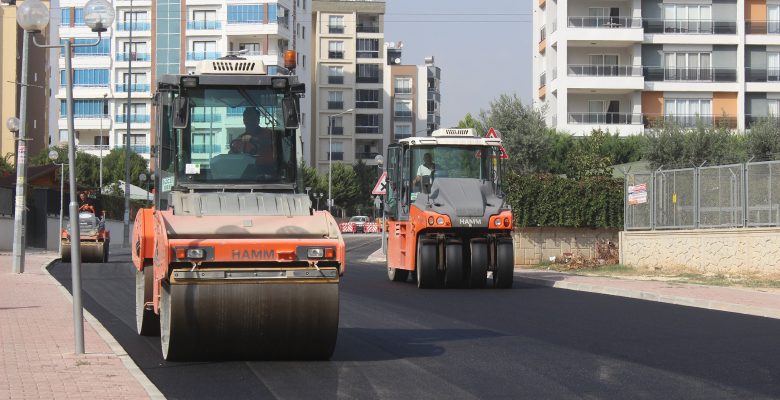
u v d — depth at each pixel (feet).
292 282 40.32
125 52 355.97
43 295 74.13
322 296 40.60
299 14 381.40
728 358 43.34
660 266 107.24
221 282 39.73
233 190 47.96
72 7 358.64
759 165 92.94
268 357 42.93
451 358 43.55
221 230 41.52
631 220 115.65
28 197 182.80
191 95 48.24
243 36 347.97
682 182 105.50
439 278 90.58
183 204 44.47
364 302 73.00
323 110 447.42
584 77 238.48
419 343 48.80
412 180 94.94
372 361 42.68
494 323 58.23
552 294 81.61
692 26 244.42
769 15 246.88
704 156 182.80
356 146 455.22
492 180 94.99
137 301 52.11
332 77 447.42
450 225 87.97
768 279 88.58
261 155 48.32
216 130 48.21
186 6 350.64
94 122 359.66
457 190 90.58
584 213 123.85
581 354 44.73
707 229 99.71
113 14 44.86
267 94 48.70
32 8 57.93
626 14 243.19
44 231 183.21
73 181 41.50
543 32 261.85
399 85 484.74
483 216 88.48
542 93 259.19
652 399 33.53
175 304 39.32
